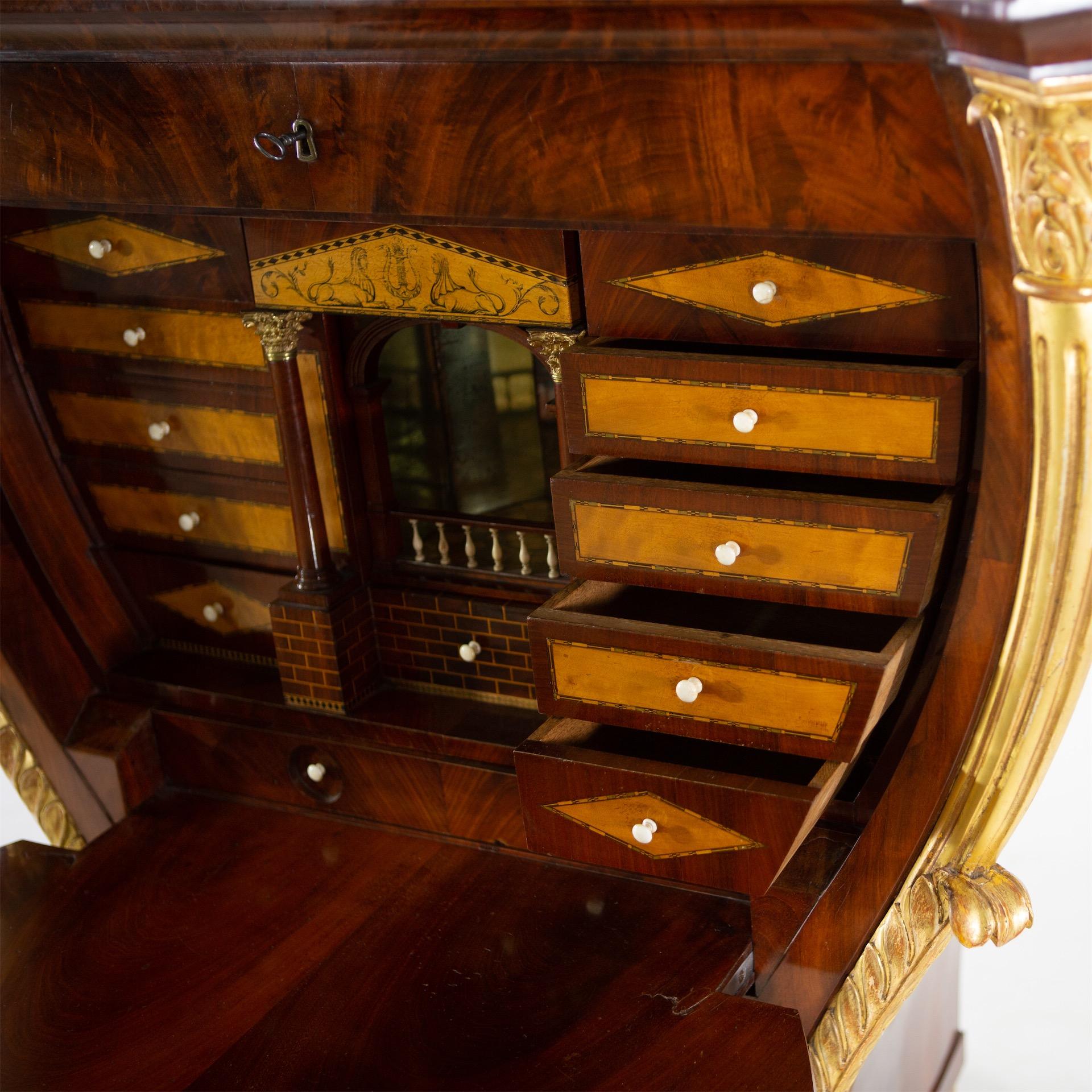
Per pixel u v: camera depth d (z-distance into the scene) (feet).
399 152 5.04
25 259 6.67
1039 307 4.16
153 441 6.93
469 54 4.68
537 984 5.58
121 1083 5.28
